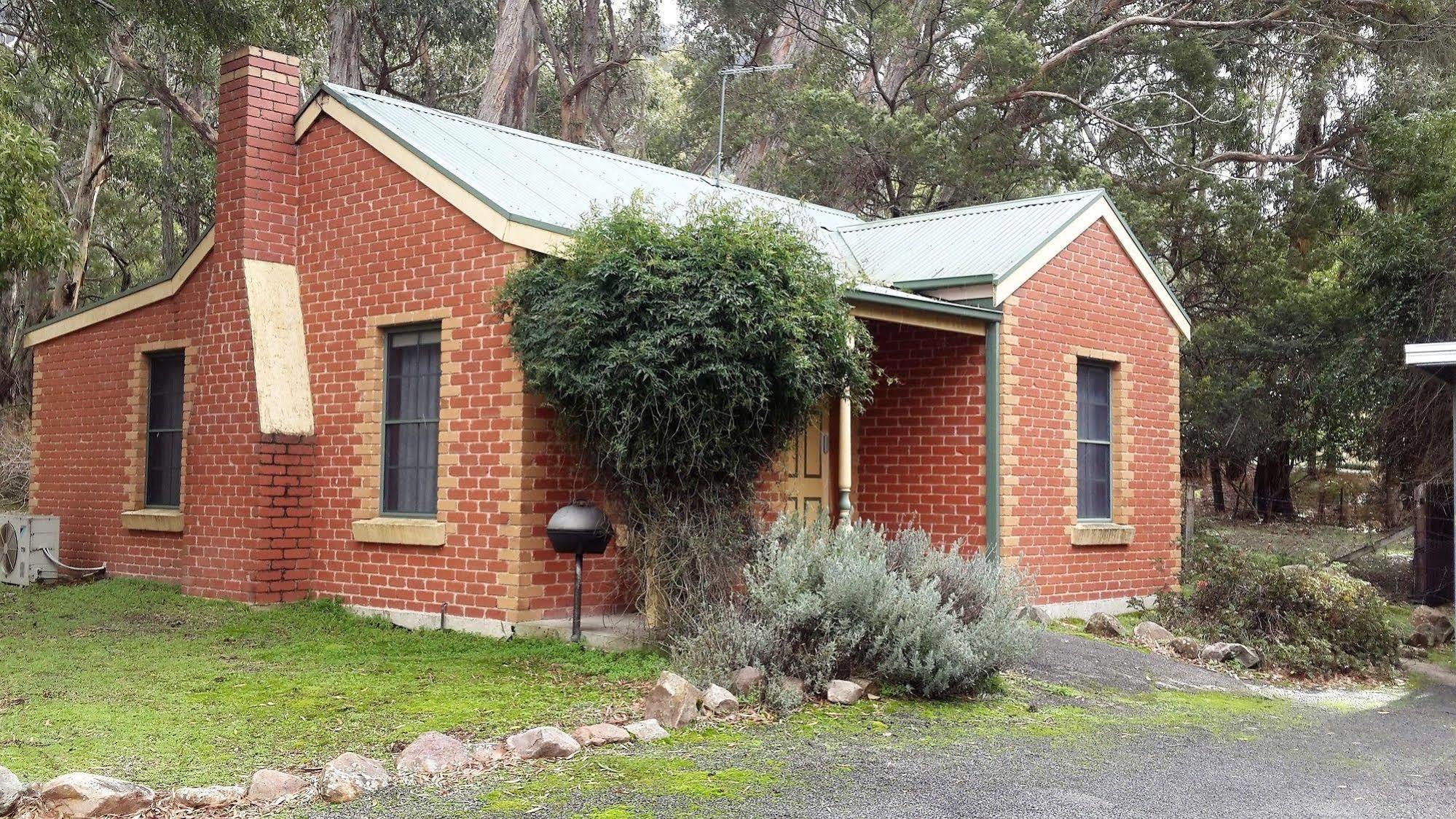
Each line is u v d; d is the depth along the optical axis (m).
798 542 9.02
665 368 8.80
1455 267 18.23
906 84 28.34
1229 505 34.38
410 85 32.59
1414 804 6.39
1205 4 27.59
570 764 6.32
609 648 9.42
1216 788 6.53
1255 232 26.19
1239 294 27.17
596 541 9.38
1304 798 6.40
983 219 14.65
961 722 7.91
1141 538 14.66
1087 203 13.91
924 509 13.23
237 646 9.57
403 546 10.63
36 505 15.27
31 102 26.70
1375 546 20.00
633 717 7.32
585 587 10.20
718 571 9.16
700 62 32.19
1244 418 25.77
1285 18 26.70
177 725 6.90
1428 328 18.45
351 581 11.09
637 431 8.98
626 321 8.89
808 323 9.06
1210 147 28.95
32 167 12.67
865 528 9.88
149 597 11.96
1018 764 6.82
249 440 11.29
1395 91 25.67
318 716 7.21
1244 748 7.73
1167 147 27.66
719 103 31.08
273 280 11.69
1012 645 8.79
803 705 8.01
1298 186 26.55
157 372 14.00
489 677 8.45
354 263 11.32
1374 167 25.75
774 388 9.17
